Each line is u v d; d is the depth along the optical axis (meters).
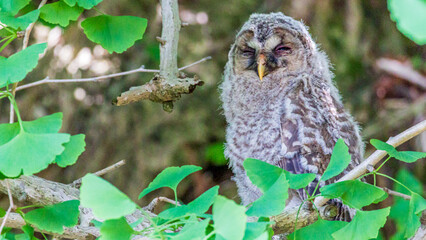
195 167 4.11
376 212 3.86
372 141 4.25
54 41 11.05
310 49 8.16
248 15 11.55
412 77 11.67
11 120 3.79
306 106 7.70
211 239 3.20
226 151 8.37
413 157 4.20
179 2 11.68
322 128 7.64
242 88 8.21
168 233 3.38
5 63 3.63
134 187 11.38
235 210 2.89
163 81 5.44
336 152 4.07
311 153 7.46
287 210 4.45
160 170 11.47
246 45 8.26
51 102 11.30
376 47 11.73
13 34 4.10
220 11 11.59
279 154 7.67
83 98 11.46
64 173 11.62
